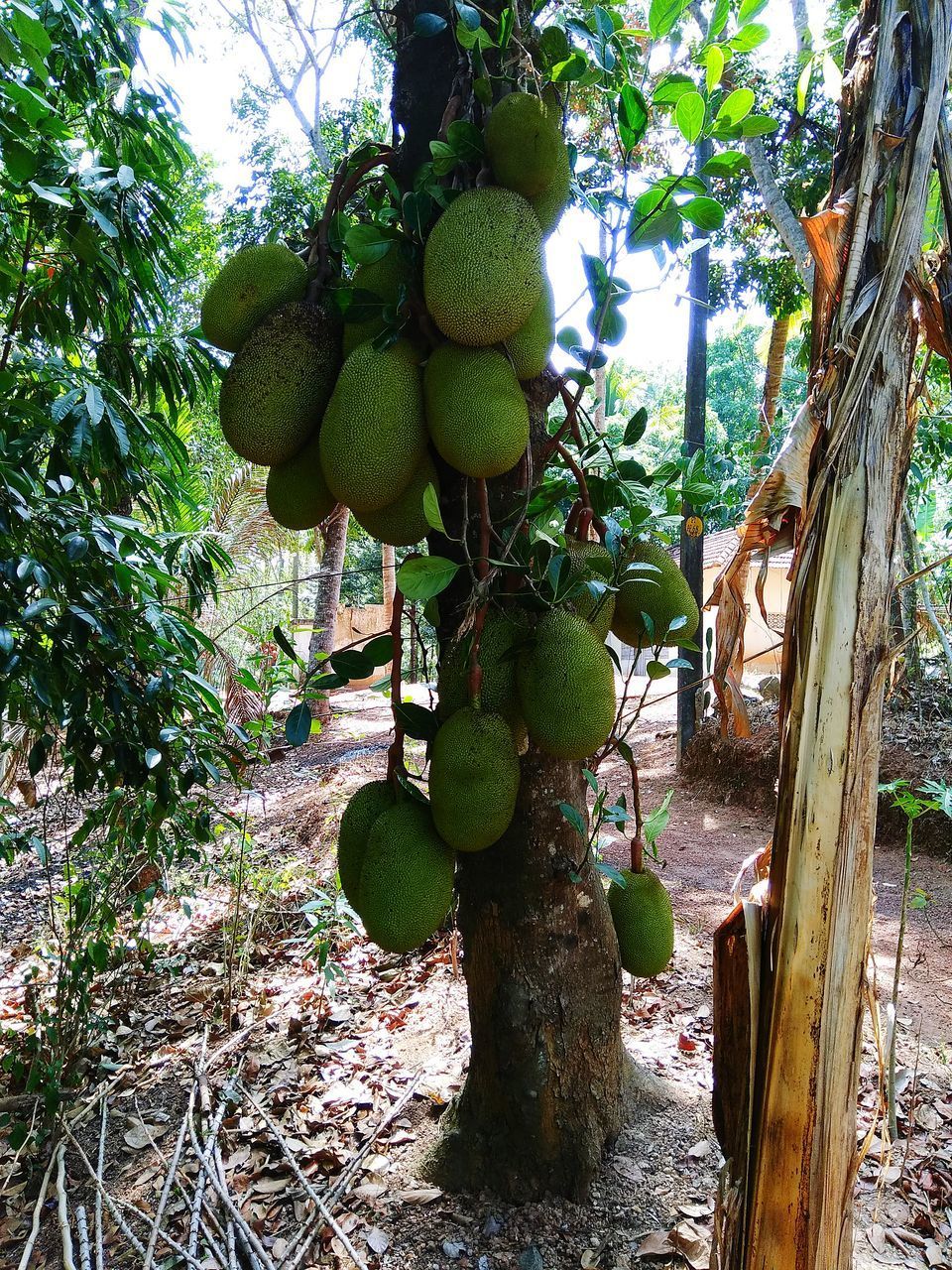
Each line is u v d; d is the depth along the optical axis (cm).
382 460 145
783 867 129
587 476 200
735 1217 134
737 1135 140
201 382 331
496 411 140
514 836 199
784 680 133
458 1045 288
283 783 832
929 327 133
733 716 156
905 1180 229
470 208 138
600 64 146
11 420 241
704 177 179
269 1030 337
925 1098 265
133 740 265
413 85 178
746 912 133
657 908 215
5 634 209
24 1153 281
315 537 1098
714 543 1130
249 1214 227
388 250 150
